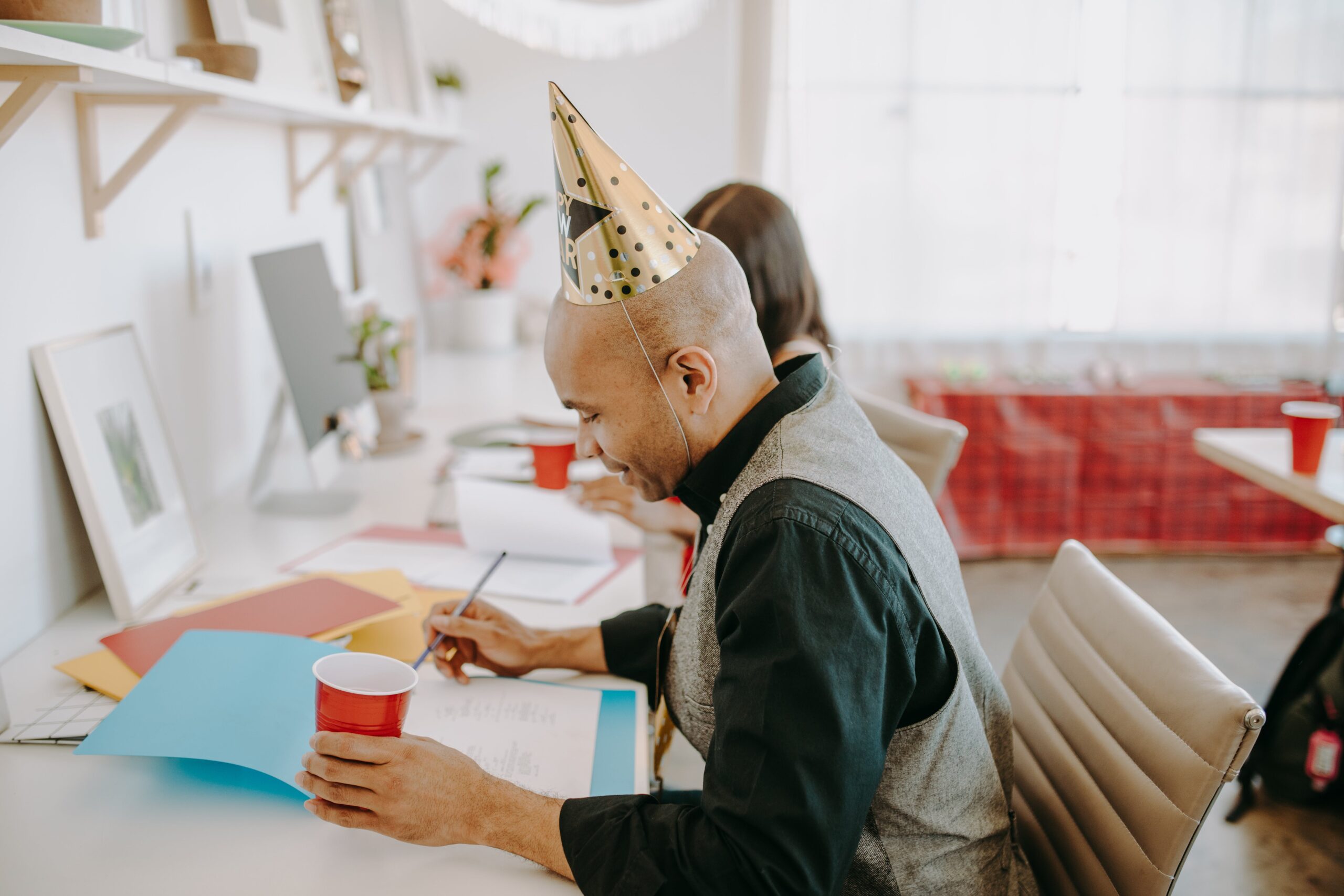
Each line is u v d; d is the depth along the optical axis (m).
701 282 0.81
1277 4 3.65
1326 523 3.75
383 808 0.79
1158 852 0.90
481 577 1.43
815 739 0.71
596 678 1.15
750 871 0.71
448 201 3.73
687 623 0.93
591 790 0.91
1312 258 3.87
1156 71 3.71
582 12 2.51
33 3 0.97
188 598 1.34
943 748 0.85
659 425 0.83
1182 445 3.70
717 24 3.59
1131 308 3.94
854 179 3.81
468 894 0.78
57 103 1.28
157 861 0.80
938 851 0.88
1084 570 1.20
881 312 3.95
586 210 0.78
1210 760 0.87
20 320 1.20
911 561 0.82
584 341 0.80
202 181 1.78
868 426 0.92
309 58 2.04
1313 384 3.80
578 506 1.55
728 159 3.72
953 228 3.86
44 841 0.82
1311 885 2.03
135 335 1.45
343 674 0.86
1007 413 3.69
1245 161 3.79
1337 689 2.26
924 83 3.73
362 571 1.44
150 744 0.86
